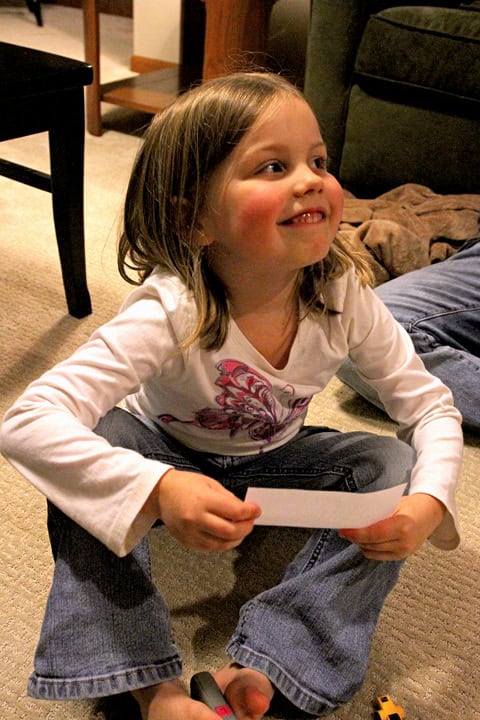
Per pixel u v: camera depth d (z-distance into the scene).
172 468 0.62
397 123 1.74
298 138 0.65
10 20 3.76
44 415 0.63
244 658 0.68
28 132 1.16
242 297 0.72
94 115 2.34
